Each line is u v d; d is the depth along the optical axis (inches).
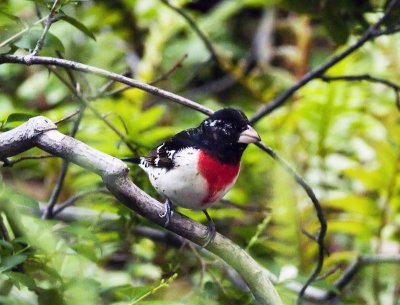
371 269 413.4
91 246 307.4
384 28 391.2
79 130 401.4
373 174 421.7
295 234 390.0
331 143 491.8
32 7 463.5
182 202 287.7
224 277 340.5
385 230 434.0
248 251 325.7
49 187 445.1
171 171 280.8
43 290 266.7
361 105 492.1
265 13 579.5
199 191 280.8
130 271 378.9
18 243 272.5
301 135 485.1
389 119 475.5
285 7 362.0
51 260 270.2
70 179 438.0
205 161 278.2
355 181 478.0
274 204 393.4
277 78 542.0
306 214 420.8
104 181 237.0
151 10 537.3
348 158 482.6
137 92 483.2
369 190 464.8
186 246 337.1
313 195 299.6
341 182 478.3
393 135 447.2
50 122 235.9
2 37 312.2
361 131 476.7
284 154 472.1
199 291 309.6
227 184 285.1
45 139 232.7
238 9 583.8
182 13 420.5
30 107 525.7
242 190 464.4
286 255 390.9
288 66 583.8
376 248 420.2
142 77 518.6
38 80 508.7
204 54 541.6
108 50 522.9
